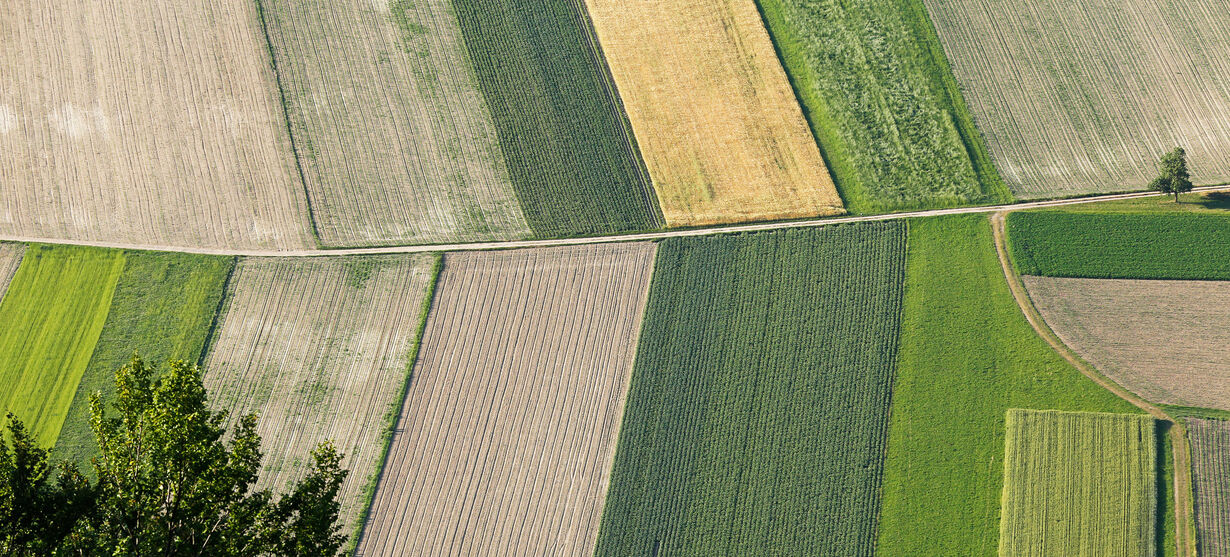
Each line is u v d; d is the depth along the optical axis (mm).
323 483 27469
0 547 25156
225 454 26672
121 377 26922
